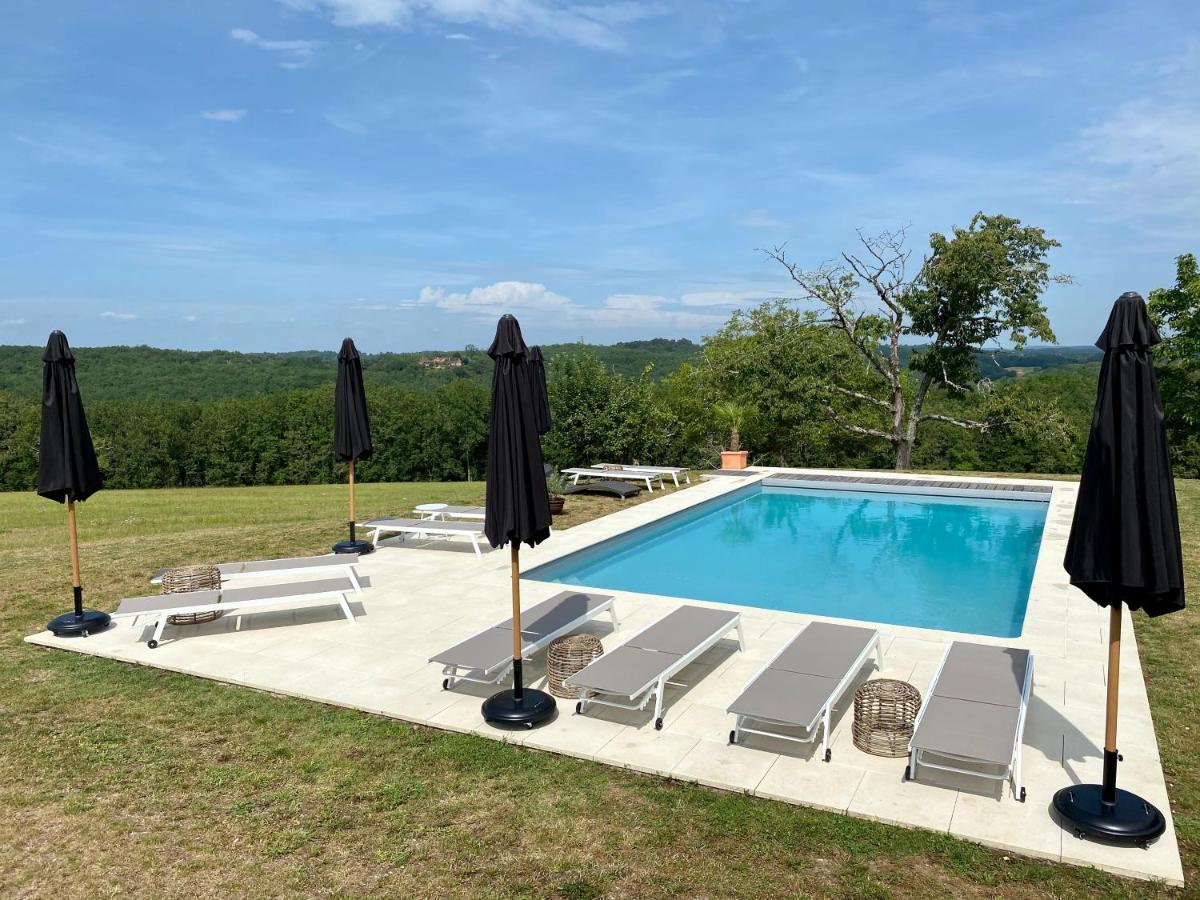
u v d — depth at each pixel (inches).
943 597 392.5
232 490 954.1
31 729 222.7
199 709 235.9
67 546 480.1
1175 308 1005.2
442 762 201.3
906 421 1322.6
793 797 180.2
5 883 153.6
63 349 295.4
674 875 153.9
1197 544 432.5
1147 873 150.3
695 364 1296.8
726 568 452.4
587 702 227.0
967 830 165.9
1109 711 162.4
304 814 177.8
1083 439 1005.8
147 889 151.9
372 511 622.2
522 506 211.3
